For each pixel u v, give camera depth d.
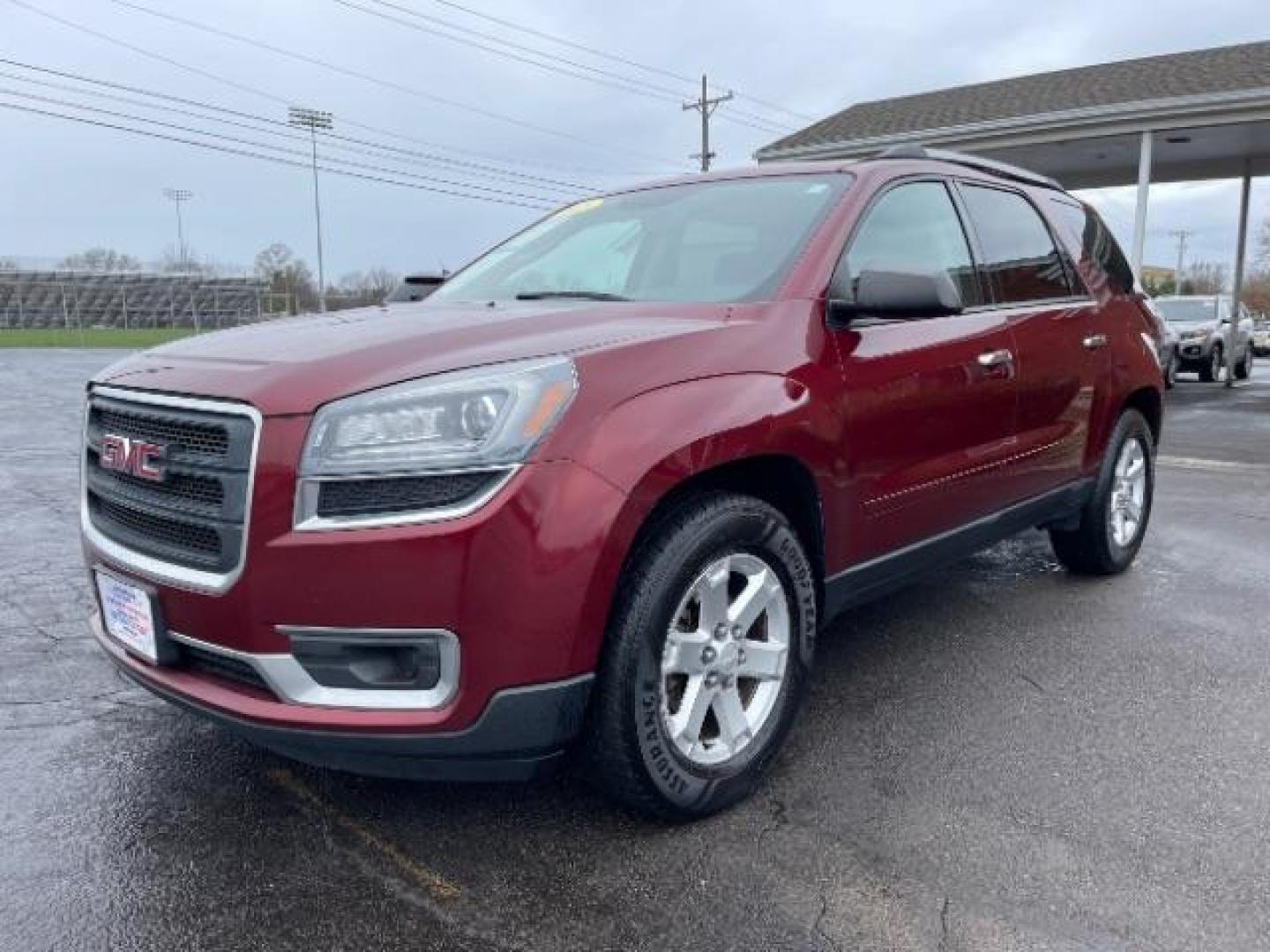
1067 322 4.37
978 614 4.55
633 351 2.58
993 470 3.87
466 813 2.80
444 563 2.26
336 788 2.95
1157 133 14.34
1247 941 2.23
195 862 2.57
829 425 2.99
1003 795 2.89
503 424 2.32
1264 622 4.42
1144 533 5.42
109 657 2.84
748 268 3.23
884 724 3.38
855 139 16.70
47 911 2.37
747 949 2.22
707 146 36.66
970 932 2.27
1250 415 13.70
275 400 2.34
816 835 2.68
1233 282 21.39
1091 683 3.72
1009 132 15.00
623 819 2.77
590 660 2.43
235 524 2.35
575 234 4.02
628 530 2.43
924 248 3.68
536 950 2.23
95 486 2.80
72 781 2.99
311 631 2.31
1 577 5.18
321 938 2.27
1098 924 2.29
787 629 2.95
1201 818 2.75
